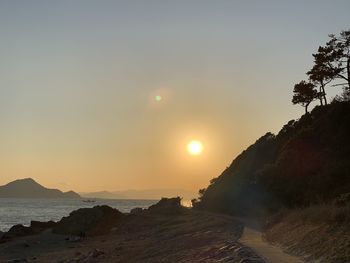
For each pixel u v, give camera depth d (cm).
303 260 1972
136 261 3312
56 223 8212
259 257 2059
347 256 1778
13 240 6419
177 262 2652
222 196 7994
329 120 6031
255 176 6456
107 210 7681
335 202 2975
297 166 5522
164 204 10456
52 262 3988
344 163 4806
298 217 2914
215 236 3412
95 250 4266
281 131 8100
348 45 6969
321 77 7156
